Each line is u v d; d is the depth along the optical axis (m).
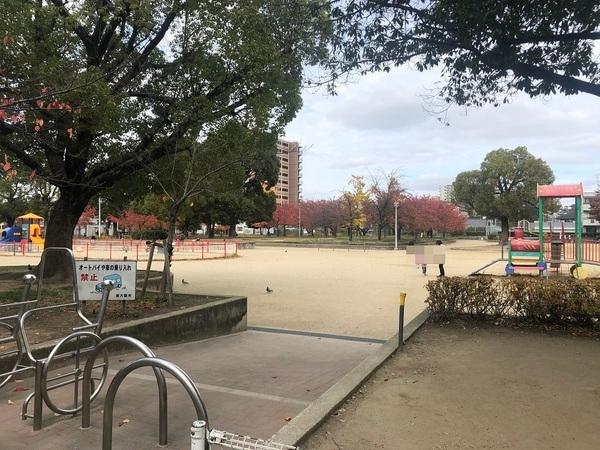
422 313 9.40
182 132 10.75
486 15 5.80
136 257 28.92
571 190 17.12
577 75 6.63
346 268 22.31
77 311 5.29
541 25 6.09
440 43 6.69
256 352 7.50
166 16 10.90
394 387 5.44
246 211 61.16
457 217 63.22
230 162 10.45
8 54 7.84
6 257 29.94
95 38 11.31
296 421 4.32
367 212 49.03
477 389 5.36
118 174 12.47
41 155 12.52
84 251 35.62
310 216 66.25
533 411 4.72
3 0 7.89
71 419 4.50
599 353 6.82
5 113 5.57
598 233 77.19
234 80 10.62
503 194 57.62
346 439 4.13
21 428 4.27
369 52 7.39
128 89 11.35
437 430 4.31
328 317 10.50
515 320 8.70
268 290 14.27
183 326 8.04
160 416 4.00
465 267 23.16
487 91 7.81
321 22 7.70
